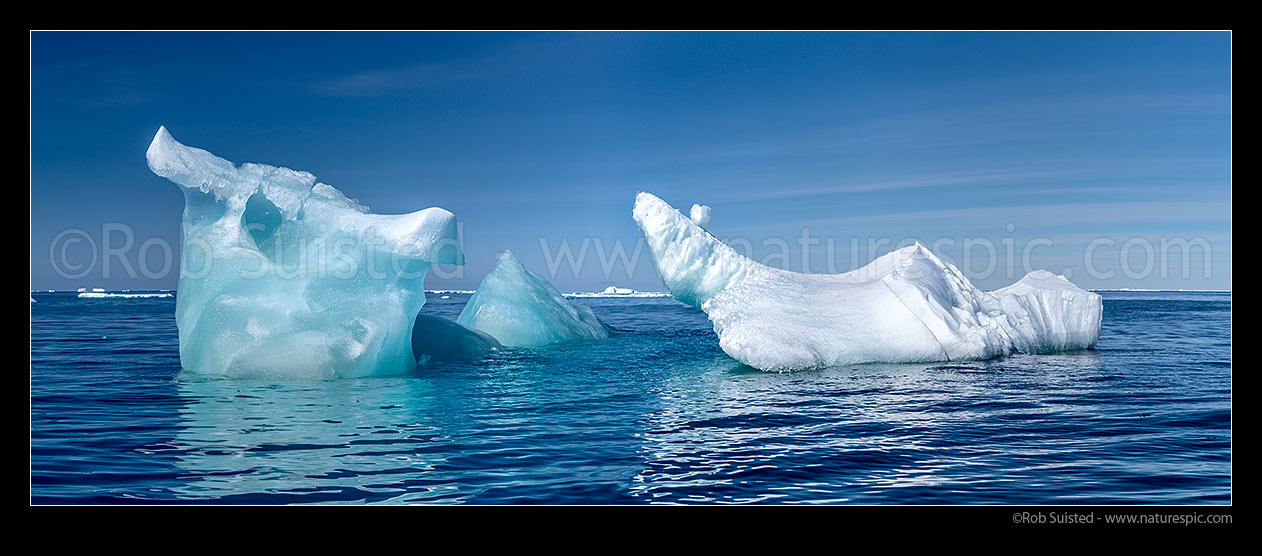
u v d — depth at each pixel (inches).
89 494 162.9
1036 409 268.8
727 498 163.0
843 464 190.1
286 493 164.6
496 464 189.5
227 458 194.2
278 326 351.9
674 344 551.5
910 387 325.7
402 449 205.3
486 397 299.9
